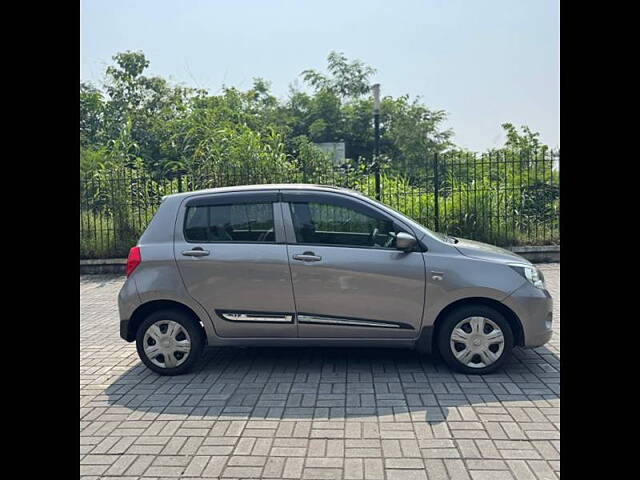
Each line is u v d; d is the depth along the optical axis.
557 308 7.76
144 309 5.84
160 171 16.47
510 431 4.25
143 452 4.09
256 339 5.67
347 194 5.71
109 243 12.87
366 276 5.46
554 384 5.18
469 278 5.42
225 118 18.08
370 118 40.25
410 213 12.48
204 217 5.78
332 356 6.22
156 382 5.59
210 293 5.62
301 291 5.52
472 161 12.52
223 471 3.78
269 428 4.43
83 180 13.20
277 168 13.45
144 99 27.41
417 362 5.92
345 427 4.41
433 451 3.97
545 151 12.43
